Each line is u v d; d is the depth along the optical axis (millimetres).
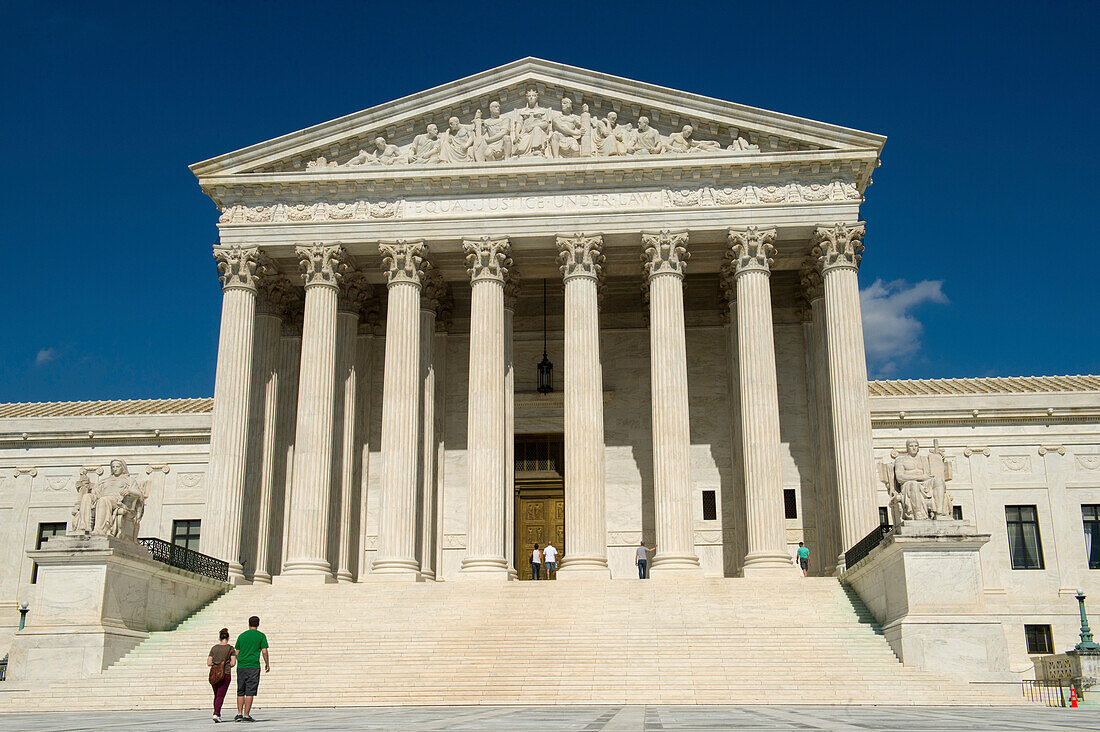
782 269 53000
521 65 49750
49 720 22875
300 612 39688
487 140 49375
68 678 33219
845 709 26516
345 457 51000
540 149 49156
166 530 57562
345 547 50156
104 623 34438
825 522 48844
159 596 38312
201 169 49219
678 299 47094
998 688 31359
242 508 46688
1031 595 53094
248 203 49594
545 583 41969
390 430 46500
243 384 47500
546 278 56156
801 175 48062
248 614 39906
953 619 32531
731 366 52438
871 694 29984
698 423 55375
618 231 48031
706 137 49000
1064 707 29516
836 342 46031
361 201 49281
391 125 49812
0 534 58000
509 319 51281
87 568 34812
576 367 46562
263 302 52000
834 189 47781
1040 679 36094
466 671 32594
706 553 53406
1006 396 56188
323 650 35000
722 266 51500
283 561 51125
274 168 49812
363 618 38625
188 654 34938
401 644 35188
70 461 59094
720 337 56406
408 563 45156
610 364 57250
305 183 49094
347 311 52500
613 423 56344
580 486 45156
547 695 30516
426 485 50719
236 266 48500
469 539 45094
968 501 54875
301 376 47469
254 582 47906
